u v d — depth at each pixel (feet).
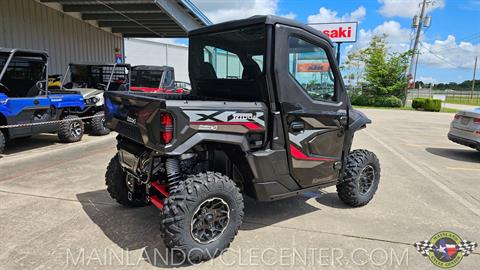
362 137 35.09
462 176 20.24
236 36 11.17
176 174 10.00
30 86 25.43
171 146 8.84
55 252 10.10
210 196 9.43
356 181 13.71
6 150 24.21
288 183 11.34
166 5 38.17
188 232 9.25
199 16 45.85
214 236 9.84
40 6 38.78
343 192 13.94
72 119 27.14
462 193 16.84
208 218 9.62
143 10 39.37
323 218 13.15
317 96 11.69
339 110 12.40
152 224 12.14
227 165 11.06
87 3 38.42
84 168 19.48
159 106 8.84
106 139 29.53
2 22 34.53
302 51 10.96
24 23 36.99
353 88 98.02
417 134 38.47
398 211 14.11
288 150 10.91
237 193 9.94
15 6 35.78
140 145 11.17
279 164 10.82
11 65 24.03
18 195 14.80
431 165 22.99
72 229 11.62
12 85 24.75
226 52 11.73
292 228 12.19
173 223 9.09
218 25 11.65
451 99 140.46
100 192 15.35
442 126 47.42
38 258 9.75
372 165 14.33
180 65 92.58
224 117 9.56
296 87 10.85
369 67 93.71
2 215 12.64
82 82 34.78
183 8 42.16
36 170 18.90
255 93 10.91
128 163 11.52
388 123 49.93
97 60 49.24
